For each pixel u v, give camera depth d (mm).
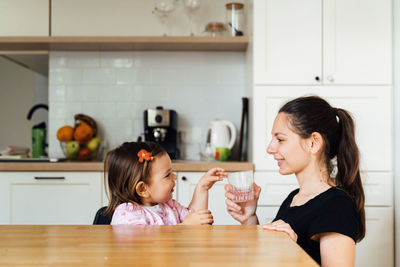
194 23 3125
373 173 2578
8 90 3270
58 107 3123
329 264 989
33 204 2582
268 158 2582
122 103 3137
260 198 2564
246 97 3064
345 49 2607
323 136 1202
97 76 3135
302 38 2609
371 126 2596
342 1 2609
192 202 1549
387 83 2600
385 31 2607
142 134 3037
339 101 2605
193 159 3119
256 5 2615
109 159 1506
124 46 3006
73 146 2910
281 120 1215
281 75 2607
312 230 1027
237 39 2850
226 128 2938
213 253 628
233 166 2562
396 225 2535
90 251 636
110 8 3098
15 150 3039
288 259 598
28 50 3109
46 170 2574
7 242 695
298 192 1316
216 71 3146
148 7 3102
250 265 567
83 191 2586
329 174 1222
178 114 3135
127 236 743
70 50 3121
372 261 2549
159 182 1469
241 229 816
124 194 1456
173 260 587
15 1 3051
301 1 2609
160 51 3143
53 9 3074
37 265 567
